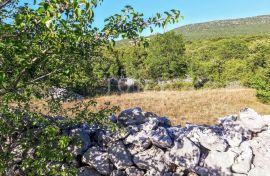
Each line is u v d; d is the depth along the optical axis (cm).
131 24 586
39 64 622
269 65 3189
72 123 852
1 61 576
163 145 849
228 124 888
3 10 623
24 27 530
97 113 802
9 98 627
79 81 796
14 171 845
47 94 831
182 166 827
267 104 2905
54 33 491
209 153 824
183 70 7019
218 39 14300
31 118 803
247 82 4912
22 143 753
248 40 13250
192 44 14188
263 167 775
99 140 912
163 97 3117
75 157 892
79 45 608
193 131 864
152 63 6944
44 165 687
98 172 885
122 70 7250
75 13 430
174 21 561
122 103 2717
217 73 5556
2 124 711
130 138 887
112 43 588
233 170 785
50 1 436
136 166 870
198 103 2789
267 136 837
